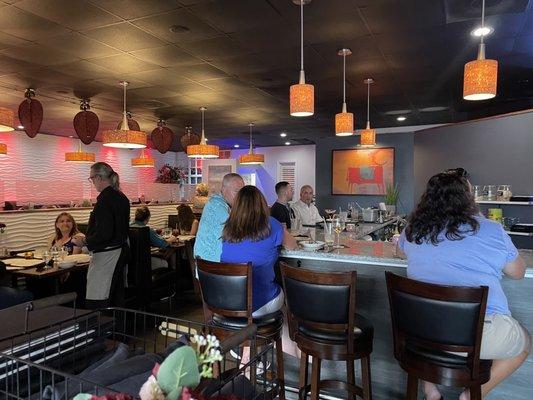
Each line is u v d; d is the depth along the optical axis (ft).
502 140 16.70
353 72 15.28
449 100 20.03
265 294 7.43
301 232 12.84
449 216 5.54
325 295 6.24
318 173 27.07
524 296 6.88
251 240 7.30
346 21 10.59
